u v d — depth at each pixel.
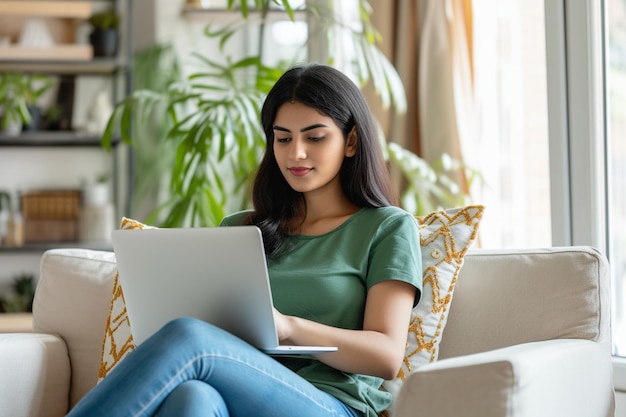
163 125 4.66
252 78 4.80
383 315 2.07
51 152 5.05
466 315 2.27
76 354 2.51
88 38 4.96
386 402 2.11
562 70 3.03
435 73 3.94
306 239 2.27
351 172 2.29
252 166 3.38
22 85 4.84
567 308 2.18
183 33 4.87
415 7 4.01
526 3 3.79
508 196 3.86
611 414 2.20
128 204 4.87
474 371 1.68
